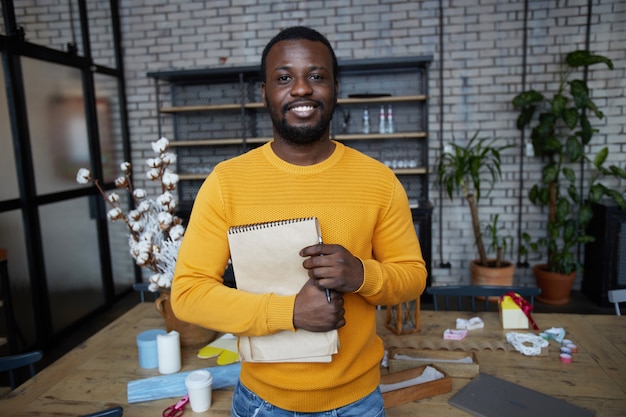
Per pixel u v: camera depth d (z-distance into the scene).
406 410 1.22
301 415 0.90
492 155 4.10
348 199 0.88
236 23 4.23
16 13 3.05
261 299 0.82
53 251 3.39
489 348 1.57
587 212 3.61
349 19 4.11
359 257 0.89
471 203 3.81
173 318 1.62
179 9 4.29
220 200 0.88
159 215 1.51
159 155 1.58
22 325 3.07
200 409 1.24
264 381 0.90
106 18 4.24
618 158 3.94
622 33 3.80
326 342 0.83
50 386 1.39
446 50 4.04
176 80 4.37
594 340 1.62
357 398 0.92
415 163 4.06
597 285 3.75
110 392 1.35
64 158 3.53
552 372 1.40
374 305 0.94
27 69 3.15
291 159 0.90
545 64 3.93
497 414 1.17
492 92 4.03
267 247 0.84
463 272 4.29
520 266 4.15
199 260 0.89
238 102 4.36
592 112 3.93
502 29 3.94
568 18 3.85
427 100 3.88
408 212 0.98
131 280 4.52
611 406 1.21
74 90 3.67
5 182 2.95
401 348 1.52
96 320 3.79
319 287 0.79
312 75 0.84
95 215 3.88
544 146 3.66
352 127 4.23
